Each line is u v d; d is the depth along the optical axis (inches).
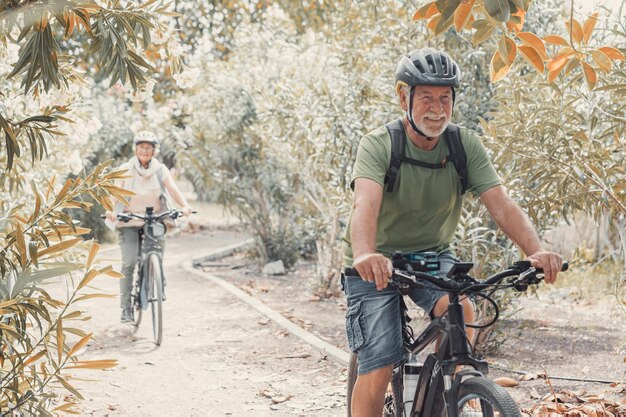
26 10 135.9
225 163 506.6
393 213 141.3
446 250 150.4
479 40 137.0
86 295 152.4
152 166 309.0
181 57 179.6
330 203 392.8
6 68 189.2
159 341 289.1
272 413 208.4
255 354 274.8
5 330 151.3
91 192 158.1
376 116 297.9
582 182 205.3
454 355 123.3
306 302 390.0
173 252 603.5
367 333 138.7
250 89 463.2
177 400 220.7
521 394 217.0
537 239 134.3
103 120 620.4
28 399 152.3
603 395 205.2
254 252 526.9
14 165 203.8
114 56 152.6
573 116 209.5
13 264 151.3
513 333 296.4
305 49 455.8
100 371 249.0
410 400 137.2
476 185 141.5
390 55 312.8
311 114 338.3
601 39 212.2
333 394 224.1
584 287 378.3
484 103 281.4
